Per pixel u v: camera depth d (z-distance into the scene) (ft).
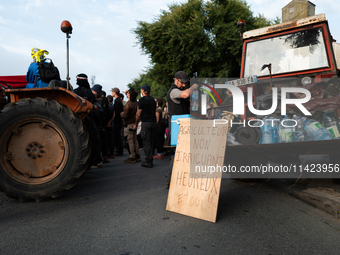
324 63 12.64
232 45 54.90
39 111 9.77
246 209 8.86
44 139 9.95
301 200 9.73
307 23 13.06
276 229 7.24
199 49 54.75
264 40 14.15
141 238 6.73
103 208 9.12
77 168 9.84
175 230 7.22
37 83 12.42
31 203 9.73
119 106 23.88
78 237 6.79
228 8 59.36
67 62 10.67
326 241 6.52
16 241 6.57
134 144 20.54
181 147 9.12
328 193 9.64
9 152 9.68
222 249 6.15
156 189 11.66
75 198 10.39
